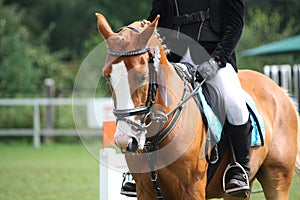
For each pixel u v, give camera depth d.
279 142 10.57
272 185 10.59
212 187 9.65
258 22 38.38
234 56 9.92
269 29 38.34
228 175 9.58
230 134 9.52
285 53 30.19
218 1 9.50
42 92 38.34
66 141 34.56
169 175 8.54
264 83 10.89
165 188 8.68
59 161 26.17
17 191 18.62
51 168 23.92
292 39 30.61
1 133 32.97
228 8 9.41
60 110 35.16
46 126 33.84
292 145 10.73
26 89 38.44
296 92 25.12
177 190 8.67
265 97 10.70
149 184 8.70
